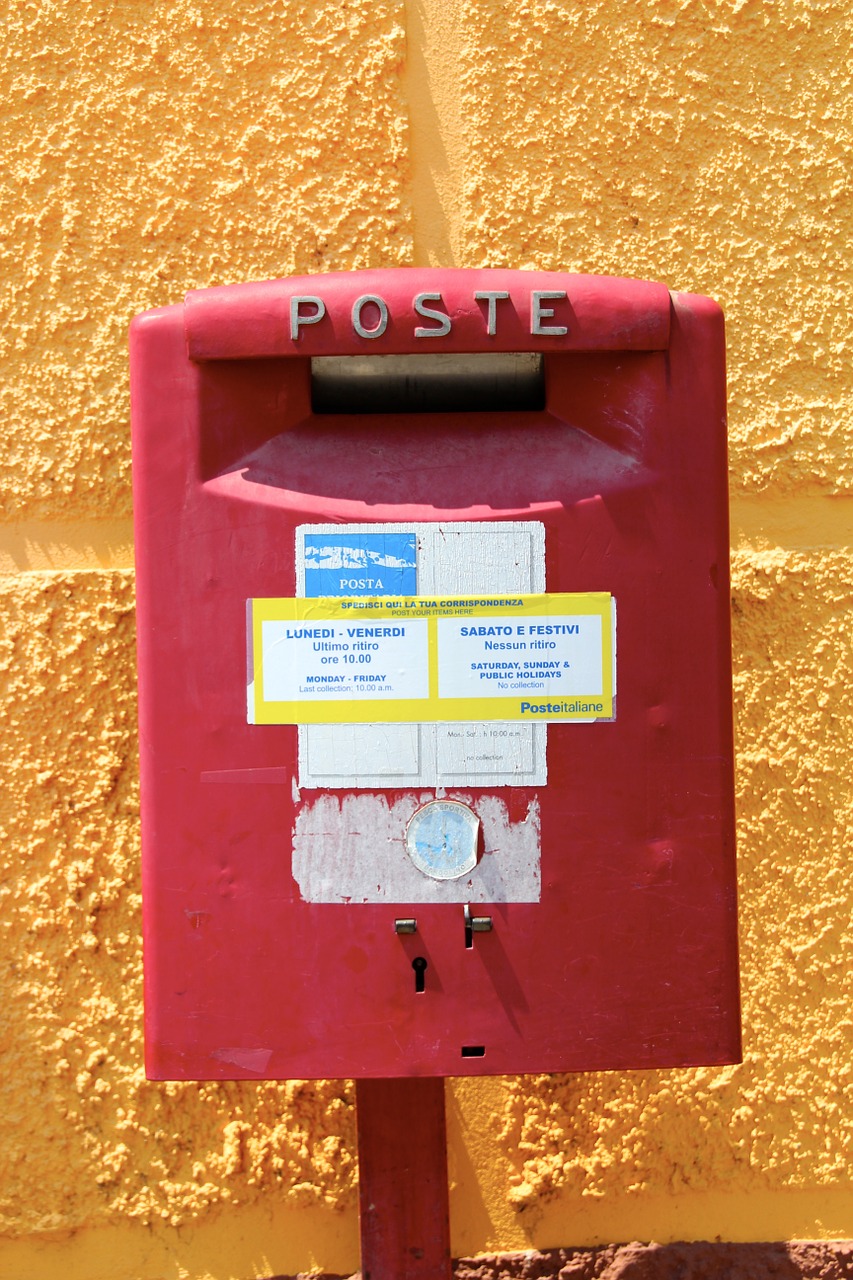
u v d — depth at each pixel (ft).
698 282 5.40
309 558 3.76
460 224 5.39
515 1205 5.30
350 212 5.32
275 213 5.32
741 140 5.42
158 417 3.81
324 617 3.76
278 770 3.76
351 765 3.75
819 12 5.45
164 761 3.78
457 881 3.75
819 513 5.44
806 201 5.44
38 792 5.22
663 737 3.78
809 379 5.44
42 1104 5.16
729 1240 5.35
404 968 3.75
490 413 3.92
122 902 5.23
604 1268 5.26
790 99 5.44
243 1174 5.19
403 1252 4.62
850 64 5.46
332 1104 5.23
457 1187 5.29
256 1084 5.22
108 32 5.32
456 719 3.76
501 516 3.75
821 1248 5.32
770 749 5.40
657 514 3.79
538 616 3.76
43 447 5.27
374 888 3.75
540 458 3.82
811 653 5.41
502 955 3.75
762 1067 5.36
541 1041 3.75
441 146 5.39
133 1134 5.17
